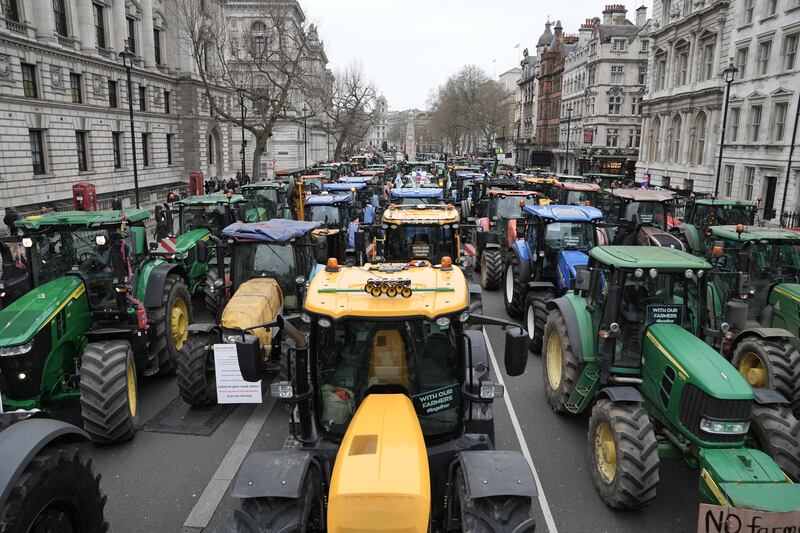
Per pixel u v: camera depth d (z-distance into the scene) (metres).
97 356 7.57
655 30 45.84
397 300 5.01
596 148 57.94
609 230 17.33
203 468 7.28
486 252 16.20
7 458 3.09
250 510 4.28
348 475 3.97
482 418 5.48
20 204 27.92
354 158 54.88
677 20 41.50
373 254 13.06
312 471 4.66
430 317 4.84
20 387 6.95
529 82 94.25
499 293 16.12
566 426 8.46
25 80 28.56
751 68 32.69
